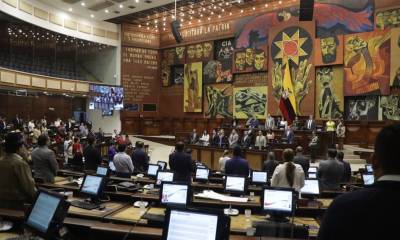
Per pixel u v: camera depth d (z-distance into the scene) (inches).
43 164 255.1
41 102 981.2
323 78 772.6
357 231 57.6
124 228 159.3
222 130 730.2
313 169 367.2
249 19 896.3
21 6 786.8
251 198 246.7
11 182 161.8
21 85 765.9
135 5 896.3
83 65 1123.9
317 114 778.2
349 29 740.7
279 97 825.5
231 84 932.6
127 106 1062.4
